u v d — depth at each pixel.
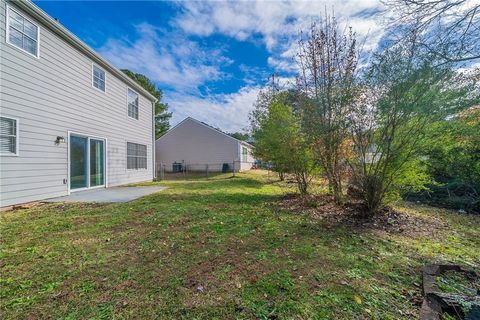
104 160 9.57
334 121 5.50
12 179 5.70
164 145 23.67
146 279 2.39
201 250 3.15
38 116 6.39
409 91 4.03
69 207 5.75
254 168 27.19
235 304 1.99
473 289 2.22
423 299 2.06
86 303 2.00
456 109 3.95
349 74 5.39
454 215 5.36
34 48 6.29
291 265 2.73
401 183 4.97
